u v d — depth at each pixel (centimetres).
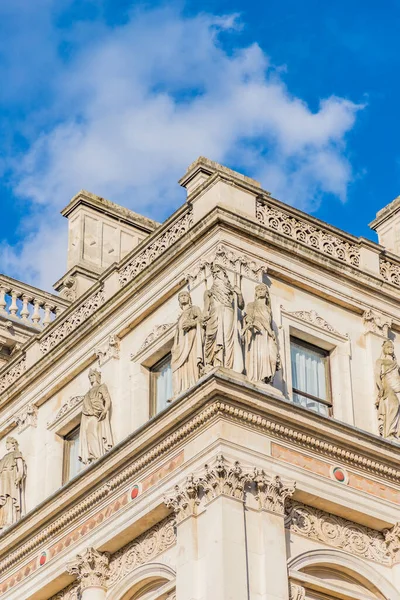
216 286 3562
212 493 3303
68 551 3738
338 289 3847
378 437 3588
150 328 3850
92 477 3669
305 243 3850
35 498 4056
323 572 3466
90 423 3816
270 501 3350
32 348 4334
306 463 3478
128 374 3862
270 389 3478
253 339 3528
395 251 4706
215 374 3350
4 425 4300
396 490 3622
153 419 3488
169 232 3916
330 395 3750
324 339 3781
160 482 3478
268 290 3675
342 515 3528
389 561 3566
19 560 3928
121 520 3578
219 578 3177
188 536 3309
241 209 3747
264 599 3216
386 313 3925
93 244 4994
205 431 3394
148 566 3506
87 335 4034
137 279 3894
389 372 3778
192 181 4031
